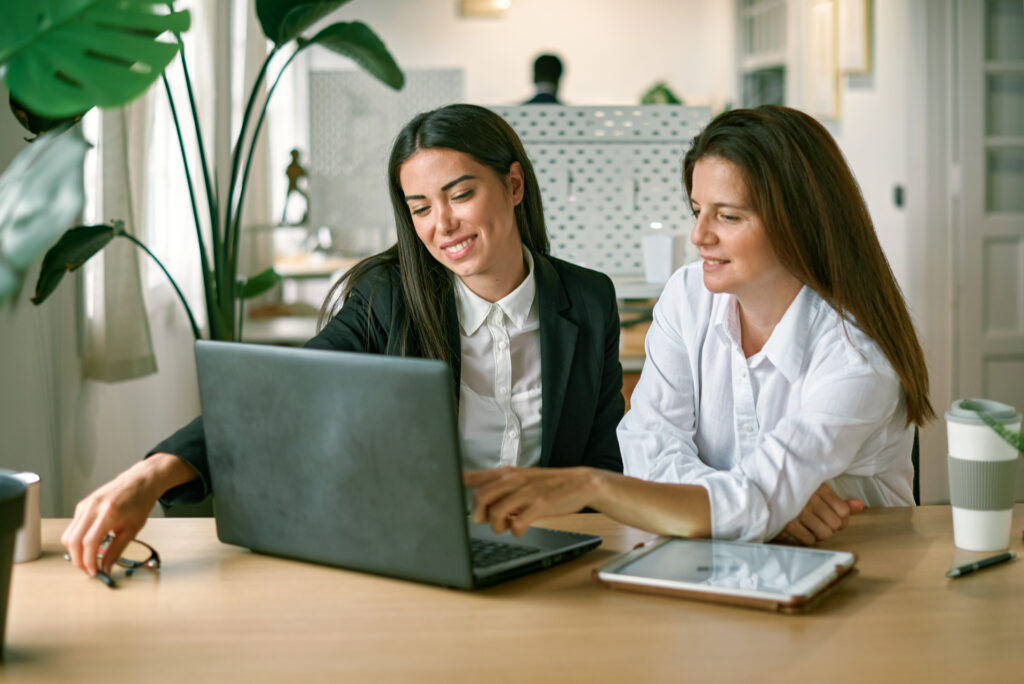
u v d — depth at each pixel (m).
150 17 1.14
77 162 0.92
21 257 0.89
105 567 1.22
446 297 1.74
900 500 1.58
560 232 3.13
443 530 1.14
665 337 1.62
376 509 1.17
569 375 1.75
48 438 2.42
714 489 1.30
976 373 4.48
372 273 1.80
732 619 1.08
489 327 1.75
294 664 0.98
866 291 1.40
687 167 1.45
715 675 0.95
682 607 1.11
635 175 3.12
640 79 8.87
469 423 1.76
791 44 6.57
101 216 2.73
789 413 1.45
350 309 1.79
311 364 1.17
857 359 1.41
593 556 1.29
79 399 2.66
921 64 4.47
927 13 4.43
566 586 1.18
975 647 1.01
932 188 4.50
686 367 1.61
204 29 3.77
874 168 5.24
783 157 1.34
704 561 1.21
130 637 1.05
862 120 5.40
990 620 1.07
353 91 6.25
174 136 3.78
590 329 1.80
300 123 7.36
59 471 2.49
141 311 2.77
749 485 1.31
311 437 1.20
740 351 1.54
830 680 0.94
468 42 8.68
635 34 8.81
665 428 1.59
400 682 0.94
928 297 4.52
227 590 1.18
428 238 1.65
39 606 1.13
